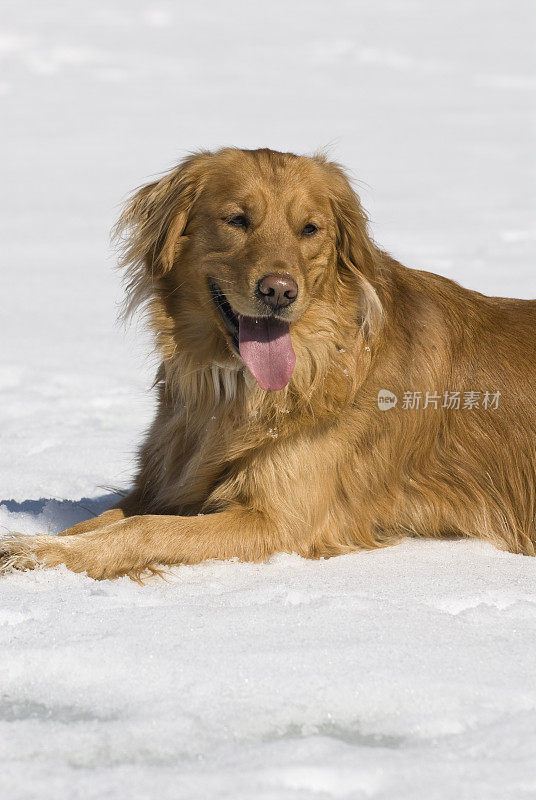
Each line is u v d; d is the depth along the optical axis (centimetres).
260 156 1002
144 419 1580
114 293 2588
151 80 9981
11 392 1722
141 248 1034
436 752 571
